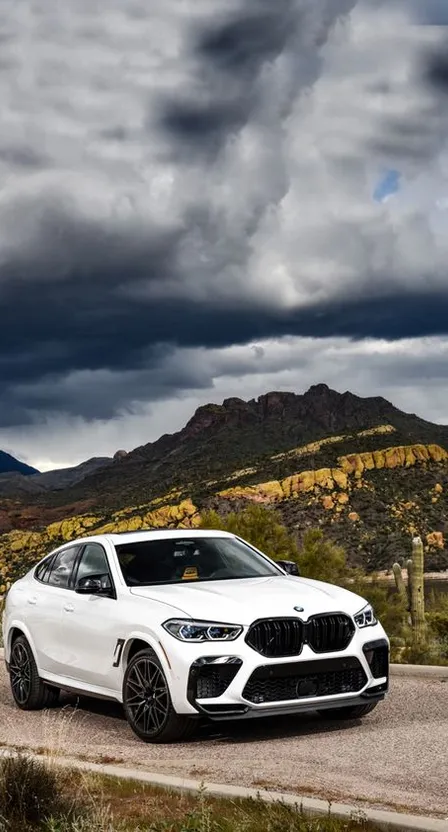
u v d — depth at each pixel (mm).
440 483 144000
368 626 8227
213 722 8648
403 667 11039
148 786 5898
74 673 9164
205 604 7934
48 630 9625
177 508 151125
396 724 8289
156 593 8391
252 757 7086
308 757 7035
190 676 7555
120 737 8344
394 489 139625
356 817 4898
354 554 118375
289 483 144500
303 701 7715
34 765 5492
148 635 7973
